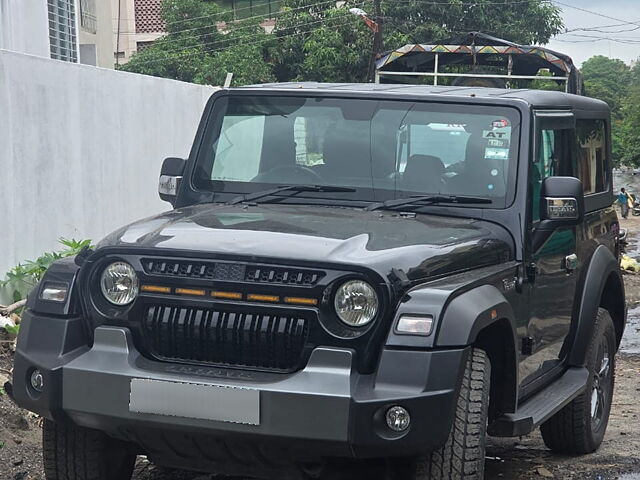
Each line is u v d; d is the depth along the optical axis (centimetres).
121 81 1127
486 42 2120
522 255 511
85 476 476
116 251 437
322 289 411
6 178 901
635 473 596
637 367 959
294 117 555
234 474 448
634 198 4384
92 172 1062
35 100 950
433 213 520
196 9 3956
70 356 437
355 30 3428
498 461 619
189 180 564
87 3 3031
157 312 430
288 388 404
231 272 422
